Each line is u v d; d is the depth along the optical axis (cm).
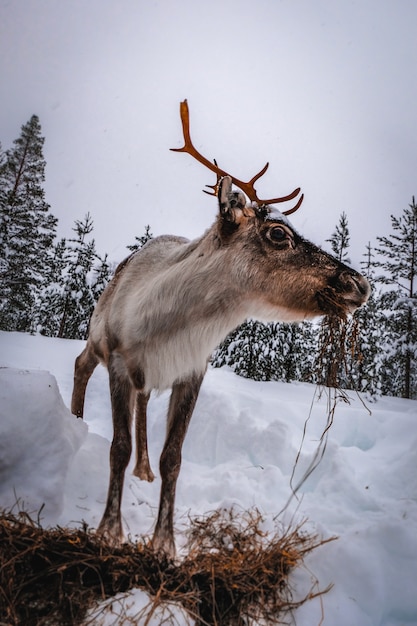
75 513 288
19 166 2298
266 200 333
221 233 315
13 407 281
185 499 370
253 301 316
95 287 2375
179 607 213
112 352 337
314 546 264
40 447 281
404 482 388
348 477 371
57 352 1442
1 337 1673
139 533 290
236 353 1722
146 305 315
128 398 317
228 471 401
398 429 561
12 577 206
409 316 1995
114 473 282
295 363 1827
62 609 200
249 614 221
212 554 248
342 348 324
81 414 462
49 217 2303
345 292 304
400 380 2125
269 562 248
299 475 409
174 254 352
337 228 2012
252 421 482
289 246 307
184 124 346
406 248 2095
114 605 209
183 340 309
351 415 604
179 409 311
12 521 242
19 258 2222
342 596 236
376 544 268
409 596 242
